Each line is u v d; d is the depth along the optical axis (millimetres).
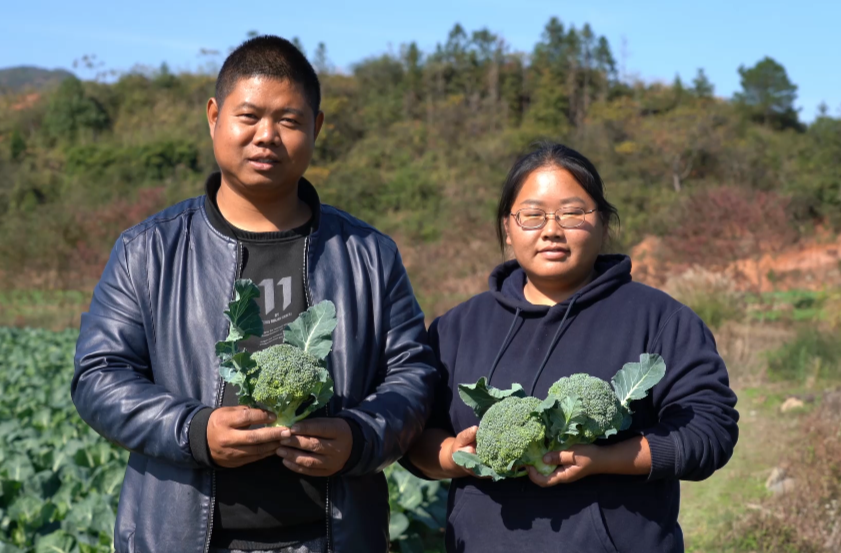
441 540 5215
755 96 71812
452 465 2588
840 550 5082
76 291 28641
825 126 51219
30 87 89625
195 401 2432
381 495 2725
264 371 2258
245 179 2586
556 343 2672
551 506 2484
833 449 6336
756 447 7742
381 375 2725
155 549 2438
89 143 64812
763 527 5336
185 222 2725
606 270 2799
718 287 16938
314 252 2707
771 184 46062
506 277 2992
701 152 48844
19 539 4770
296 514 2514
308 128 2633
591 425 2299
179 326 2568
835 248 32719
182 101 76375
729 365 12047
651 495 2500
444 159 57469
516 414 2314
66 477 5449
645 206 42750
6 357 12305
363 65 78125
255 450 2303
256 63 2551
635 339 2605
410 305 2828
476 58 77750
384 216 48312
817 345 12188
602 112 60062
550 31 78812
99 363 2490
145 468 2574
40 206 49344
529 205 2637
